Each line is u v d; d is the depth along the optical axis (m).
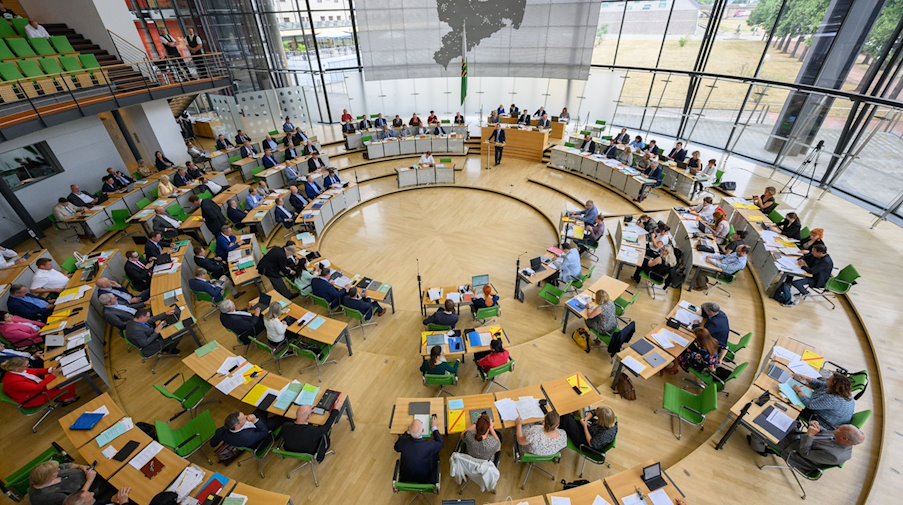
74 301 8.02
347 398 5.97
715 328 6.58
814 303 8.23
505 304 9.38
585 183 15.27
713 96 16.14
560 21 17.50
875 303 7.90
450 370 6.27
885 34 10.17
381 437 6.14
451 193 15.38
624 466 5.54
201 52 16.22
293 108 19.62
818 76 12.15
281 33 19.66
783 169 14.15
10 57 12.15
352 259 11.40
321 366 7.50
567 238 10.61
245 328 7.36
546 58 18.48
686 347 6.61
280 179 15.20
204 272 8.40
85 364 6.54
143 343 7.02
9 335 7.02
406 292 9.96
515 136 17.78
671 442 5.83
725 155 15.80
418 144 18.27
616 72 19.17
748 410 5.47
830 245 9.67
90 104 11.62
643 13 17.08
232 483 4.83
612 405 6.41
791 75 13.03
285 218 12.16
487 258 11.30
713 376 6.33
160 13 18.44
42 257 8.48
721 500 4.88
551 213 13.30
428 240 12.27
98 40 14.67
